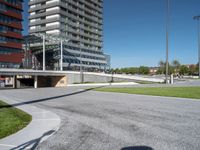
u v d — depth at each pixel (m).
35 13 104.31
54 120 10.27
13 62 75.00
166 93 22.61
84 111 12.81
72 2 105.88
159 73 123.38
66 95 24.53
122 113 11.84
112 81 65.69
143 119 10.19
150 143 6.67
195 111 12.18
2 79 64.19
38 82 63.94
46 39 75.06
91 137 7.40
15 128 8.75
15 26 76.25
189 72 117.88
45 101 18.91
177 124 9.11
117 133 7.86
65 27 101.62
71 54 92.81
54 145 6.62
